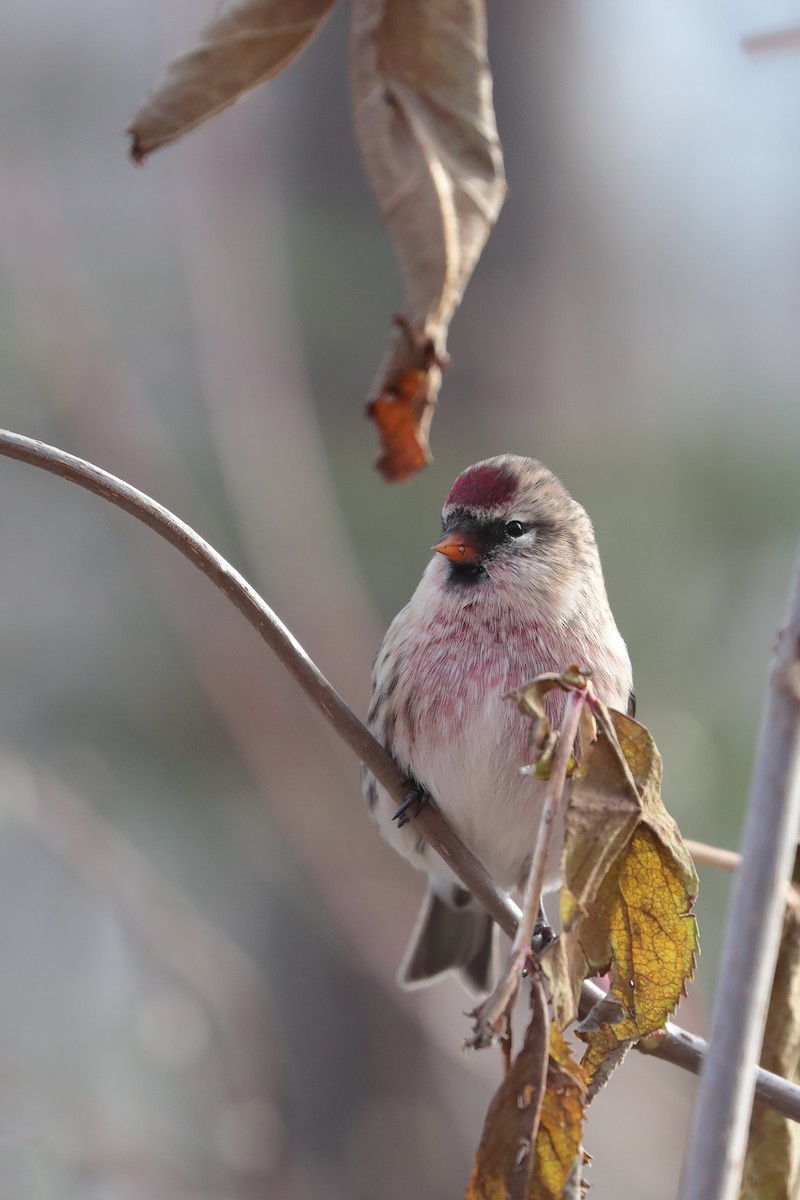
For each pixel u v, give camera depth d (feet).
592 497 35.29
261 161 35.45
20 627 36.37
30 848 47.93
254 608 13.61
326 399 34.83
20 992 46.32
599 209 37.01
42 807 33.01
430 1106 34.65
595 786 11.29
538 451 35.47
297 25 14.64
